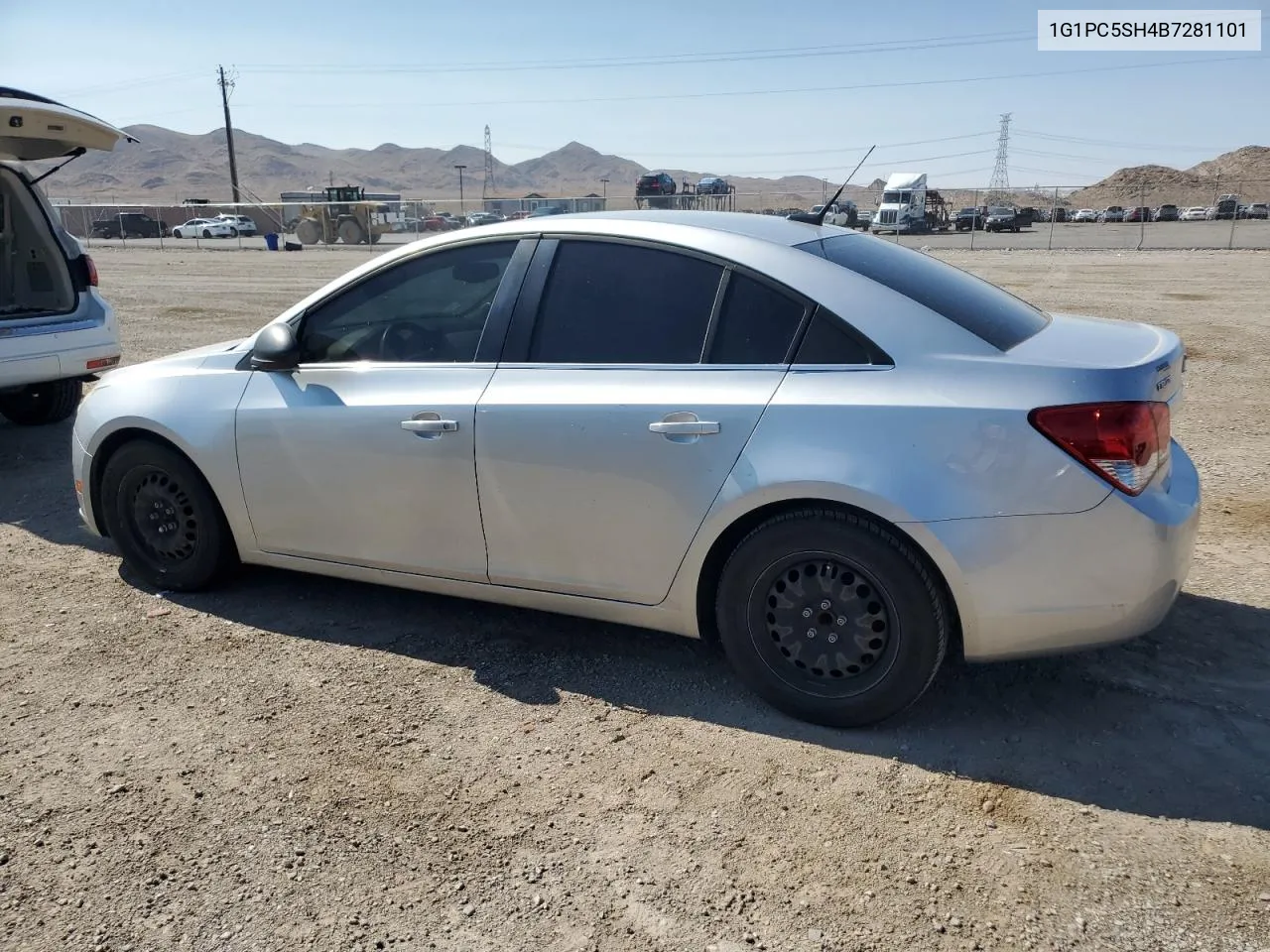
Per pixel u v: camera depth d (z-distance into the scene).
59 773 3.20
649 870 2.72
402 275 4.04
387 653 4.02
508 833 2.88
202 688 3.73
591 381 3.56
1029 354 3.18
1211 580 4.58
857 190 73.56
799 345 3.33
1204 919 2.48
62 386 7.73
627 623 3.70
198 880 2.70
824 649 3.34
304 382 4.11
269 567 4.91
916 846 2.79
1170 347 3.34
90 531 5.08
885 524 3.16
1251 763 3.15
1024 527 3.02
